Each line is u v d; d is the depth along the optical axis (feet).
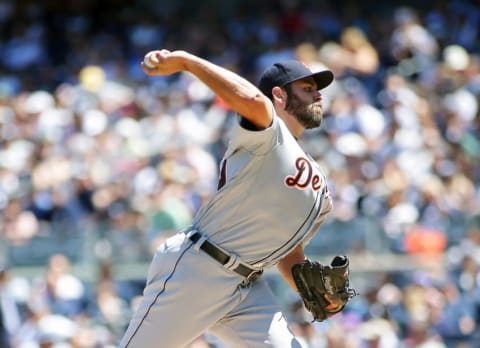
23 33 213.25
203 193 144.66
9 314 120.98
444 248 129.80
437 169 152.66
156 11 229.25
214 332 60.90
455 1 213.87
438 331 121.29
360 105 165.78
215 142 162.50
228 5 227.40
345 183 144.46
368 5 219.82
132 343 59.26
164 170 146.61
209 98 173.68
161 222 134.51
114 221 135.33
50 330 115.03
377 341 117.08
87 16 222.89
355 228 130.21
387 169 147.74
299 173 57.62
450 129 167.02
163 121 166.40
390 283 127.13
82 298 124.06
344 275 61.31
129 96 178.60
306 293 62.13
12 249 130.00
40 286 124.57
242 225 58.23
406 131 161.17
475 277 126.31
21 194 147.13
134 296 125.90
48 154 158.40
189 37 210.18
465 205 146.61
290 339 59.52
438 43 202.49
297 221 58.49
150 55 54.90
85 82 183.01
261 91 59.57
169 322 58.65
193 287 58.34
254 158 56.85
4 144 163.84
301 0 212.23
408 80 188.85
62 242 130.00
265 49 203.82
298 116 59.06
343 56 185.98
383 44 197.26
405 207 138.82
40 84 194.18
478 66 187.32
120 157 156.46
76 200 146.92
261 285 61.00
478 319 124.06
